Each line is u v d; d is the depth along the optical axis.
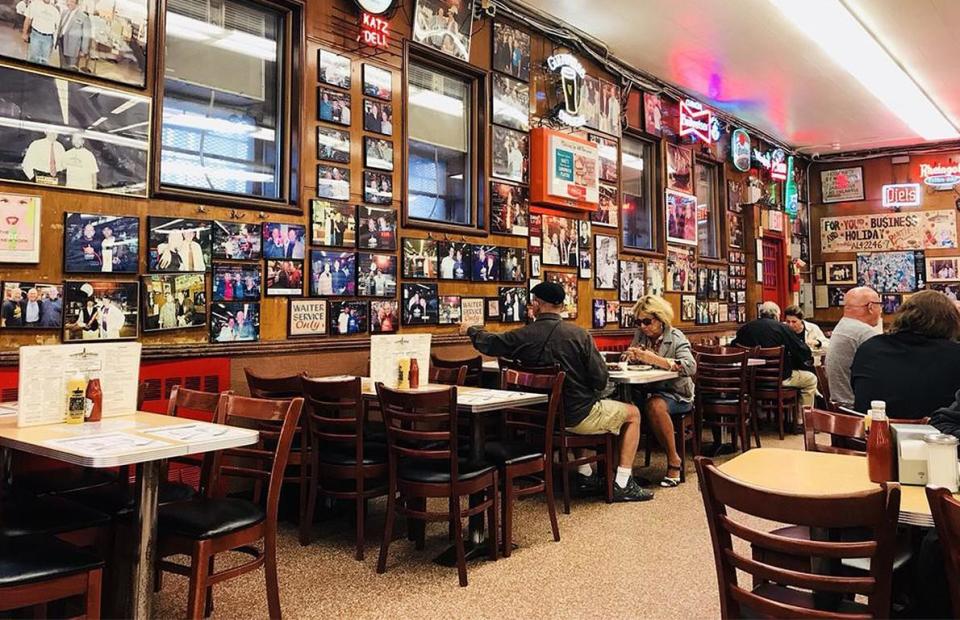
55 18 3.24
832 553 1.45
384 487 3.34
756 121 9.03
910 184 10.28
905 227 10.33
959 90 7.67
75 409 2.40
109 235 3.39
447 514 2.93
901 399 2.55
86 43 3.34
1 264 3.06
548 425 3.47
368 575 2.96
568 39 6.28
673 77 7.40
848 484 1.82
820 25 6.01
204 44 4.01
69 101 3.28
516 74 5.86
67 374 2.44
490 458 3.27
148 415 2.61
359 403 3.18
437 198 5.40
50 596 1.80
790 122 9.05
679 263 7.94
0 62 3.07
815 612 1.46
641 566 3.06
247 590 2.78
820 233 11.06
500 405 3.14
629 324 7.06
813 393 6.64
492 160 5.61
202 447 2.04
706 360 5.46
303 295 4.24
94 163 3.35
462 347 5.29
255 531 2.29
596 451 4.40
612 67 6.82
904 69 7.02
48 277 3.20
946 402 2.48
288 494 3.78
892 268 10.41
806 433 2.45
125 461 1.86
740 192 9.24
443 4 5.19
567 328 4.05
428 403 2.91
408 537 3.46
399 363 3.83
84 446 1.97
